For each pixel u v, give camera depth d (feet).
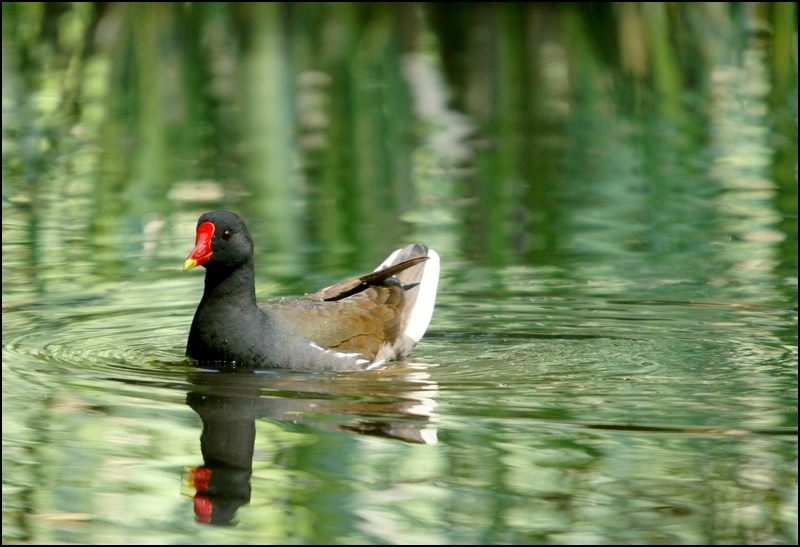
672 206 57.52
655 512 25.41
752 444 28.84
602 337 39.11
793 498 25.90
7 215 56.29
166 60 87.30
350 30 92.99
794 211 56.08
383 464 27.81
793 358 36.27
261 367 36.32
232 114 76.64
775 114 75.41
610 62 84.99
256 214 56.24
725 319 40.81
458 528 24.70
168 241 52.24
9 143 70.03
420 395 33.17
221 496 26.12
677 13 85.61
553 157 67.41
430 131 73.41
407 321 39.04
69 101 78.84
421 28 95.61
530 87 83.87
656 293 44.19
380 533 24.52
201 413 31.42
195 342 36.83
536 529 24.68
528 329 40.24
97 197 59.67
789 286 44.73
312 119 75.46
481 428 30.19
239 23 93.97
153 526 24.81
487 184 62.18
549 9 96.89
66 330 40.04
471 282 46.11
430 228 53.98
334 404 32.35
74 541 24.22
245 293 36.58
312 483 26.86
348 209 57.36
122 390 33.50
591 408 31.71
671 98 79.97
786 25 81.25
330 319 37.78
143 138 71.46
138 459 28.19
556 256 49.70
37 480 26.94
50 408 31.68
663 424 30.32
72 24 89.40
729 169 64.34
